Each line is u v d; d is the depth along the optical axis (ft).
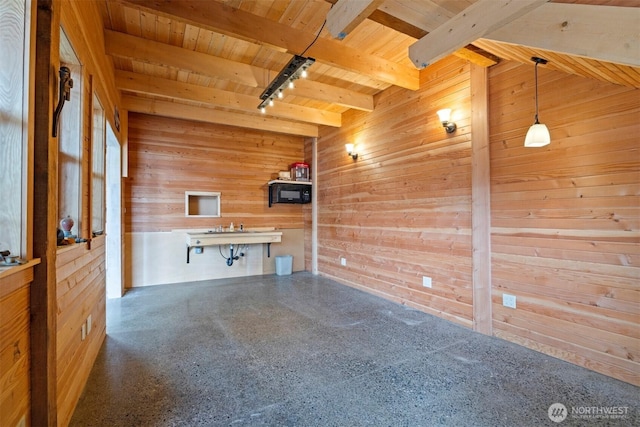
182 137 17.53
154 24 9.55
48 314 4.43
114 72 11.98
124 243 15.92
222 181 18.60
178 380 7.23
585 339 7.77
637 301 6.97
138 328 10.48
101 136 9.01
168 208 17.19
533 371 7.61
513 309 9.25
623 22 4.79
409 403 6.37
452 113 11.09
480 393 6.72
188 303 13.39
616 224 7.27
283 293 15.08
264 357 8.39
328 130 18.62
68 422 5.69
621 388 6.88
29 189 4.16
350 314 11.95
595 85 7.58
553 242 8.36
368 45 10.75
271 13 9.07
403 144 13.28
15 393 3.87
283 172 19.88
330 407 6.24
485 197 9.94
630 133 7.04
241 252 19.07
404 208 13.23
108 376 7.38
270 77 12.34
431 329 10.38
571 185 8.02
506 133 9.45
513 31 6.11
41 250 4.40
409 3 6.86
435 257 11.77
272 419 5.88
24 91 4.10
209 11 8.30
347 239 16.88
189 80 13.52
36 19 4.35
